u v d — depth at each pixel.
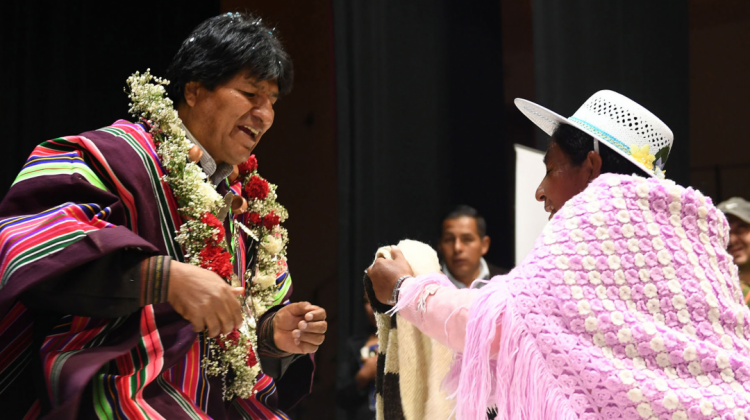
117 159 1.56
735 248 3.17
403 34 3.49
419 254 1.90
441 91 3.54
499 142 3.62
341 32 3.45
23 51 3.66
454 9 3.56
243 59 1.67
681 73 3.31
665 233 1.48
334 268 4.33
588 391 1.41
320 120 4.36
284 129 4.42
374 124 3.45
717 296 1.46
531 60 3.98
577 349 1.42
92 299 1.38
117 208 1.50
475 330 1.49
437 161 3.52
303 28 4.37
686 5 3.31
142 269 1.41
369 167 3.44
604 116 1.75
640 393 1.37
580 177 1.72
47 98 3.70
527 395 1.44
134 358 1.49
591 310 1.43
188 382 1.62
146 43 3.98
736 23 3.74
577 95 3.29
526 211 3.73
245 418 1.82
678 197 1.51
